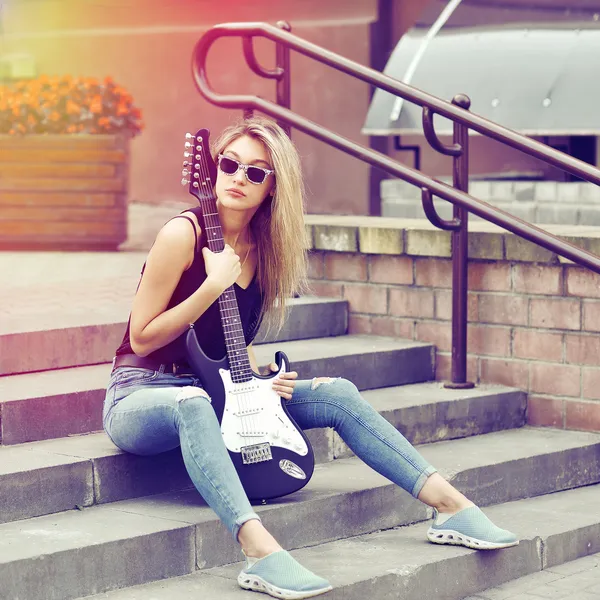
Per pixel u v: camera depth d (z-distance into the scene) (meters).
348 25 12.74
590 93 10.95
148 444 4.99
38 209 10.18
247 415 5.07
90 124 10.12
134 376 5.08
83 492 5.05
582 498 6.20
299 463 5.14
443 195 6.53
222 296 5.12
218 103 7.04
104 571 4.61
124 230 10.17
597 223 9.99
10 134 10.12
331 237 7.44
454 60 11.69
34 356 6.01
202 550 4.88
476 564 5.18
